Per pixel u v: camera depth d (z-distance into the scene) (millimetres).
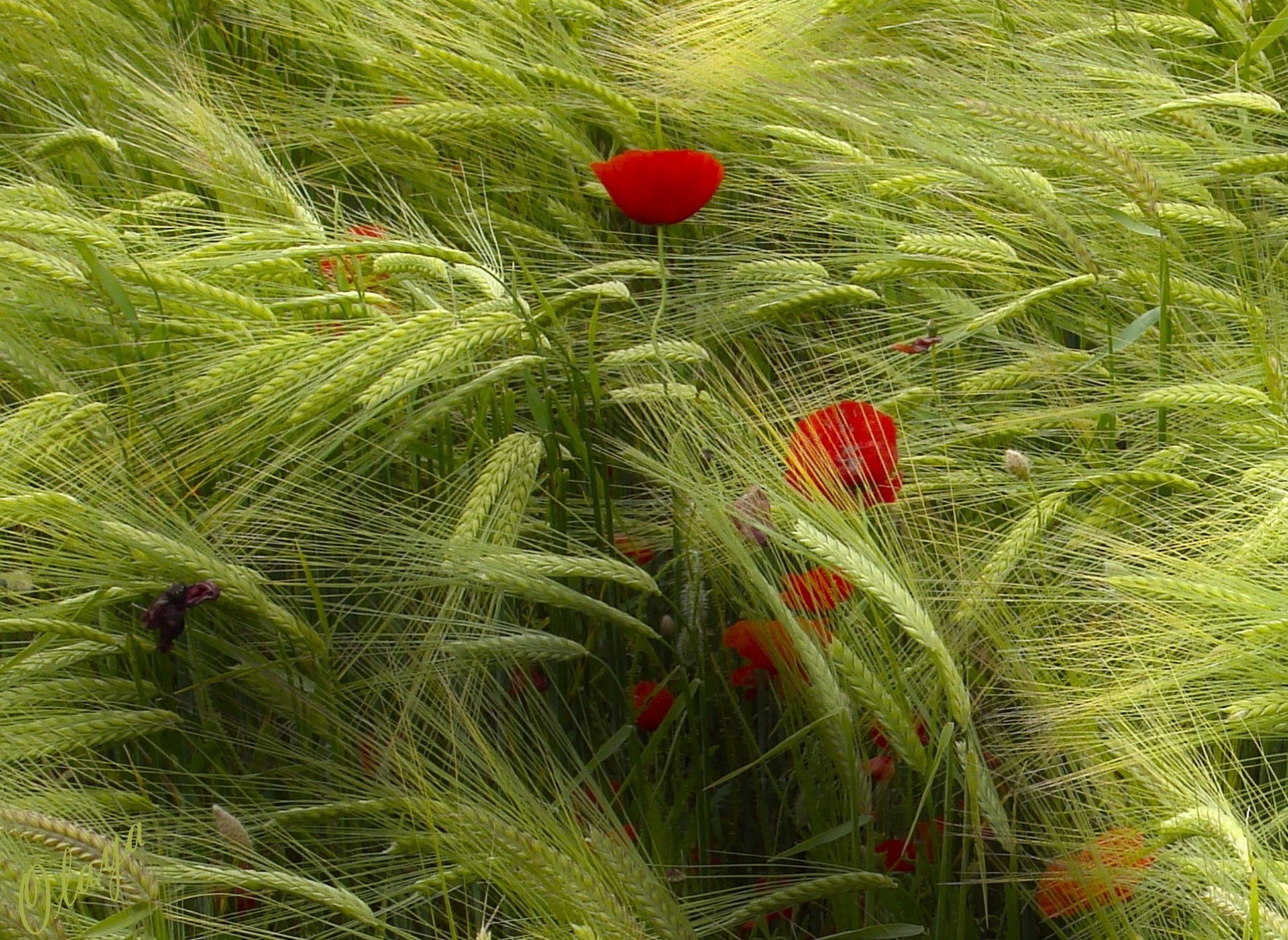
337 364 2014
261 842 1930
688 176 2062
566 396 2146
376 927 1860
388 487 2090
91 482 1975
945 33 2439
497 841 1840
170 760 1998
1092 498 2047
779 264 2232
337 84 2475
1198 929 1844
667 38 2404
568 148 2355
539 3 2449
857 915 1915
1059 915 1903
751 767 1953
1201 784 1851
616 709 2043
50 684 1970
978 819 1885
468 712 1951
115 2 2494
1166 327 2080
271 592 2014
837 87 2342
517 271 2252
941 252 2164
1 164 2291
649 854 1960
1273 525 1938
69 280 2031
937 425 2092
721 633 2045
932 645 1873
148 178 2334
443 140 2400
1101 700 1890
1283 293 2152
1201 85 2348
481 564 1961
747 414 2094
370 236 2152
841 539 1923
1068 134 2074
